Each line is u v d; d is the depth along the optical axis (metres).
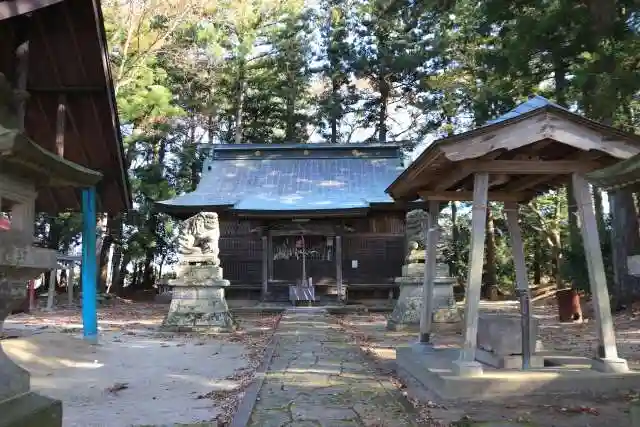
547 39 13.07
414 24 26.66
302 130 37.12
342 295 21.73
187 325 13.12
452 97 25.30
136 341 11.30
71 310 18.88
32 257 3.09
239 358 9.23
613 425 4.71
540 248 30.91
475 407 5.35
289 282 22.45
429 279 8.00
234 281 22.92
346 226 22.86
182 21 22.38
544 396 5.65
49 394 6.36
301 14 30.69
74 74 7.99
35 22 7.06
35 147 2.91
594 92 11.98
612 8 12.62
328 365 7.92
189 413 5.52
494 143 5.85
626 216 15.67
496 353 6.40
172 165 33.59
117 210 11.80
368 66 31.86
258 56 31.14
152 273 35.00
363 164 26.22
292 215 21.44
